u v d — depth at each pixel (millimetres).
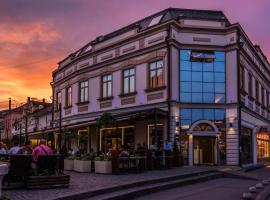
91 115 34250
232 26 28859
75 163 20984
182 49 28641
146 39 29531
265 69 41656
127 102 30578
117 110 31344
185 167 25859
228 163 28312
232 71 28812
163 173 20234
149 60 29094
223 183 19922
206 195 15000
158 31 28656
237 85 28594
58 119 40781
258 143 36969
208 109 28547
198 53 28688
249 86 33750
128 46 30984
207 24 29031
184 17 28859
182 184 18250
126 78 31078
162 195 14805
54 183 13109
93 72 34500
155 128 25234
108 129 32219
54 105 42625
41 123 46906
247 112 31750
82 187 13500
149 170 22172
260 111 38125
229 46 28953
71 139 34969
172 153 25625
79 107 36062
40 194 11602
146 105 28906
